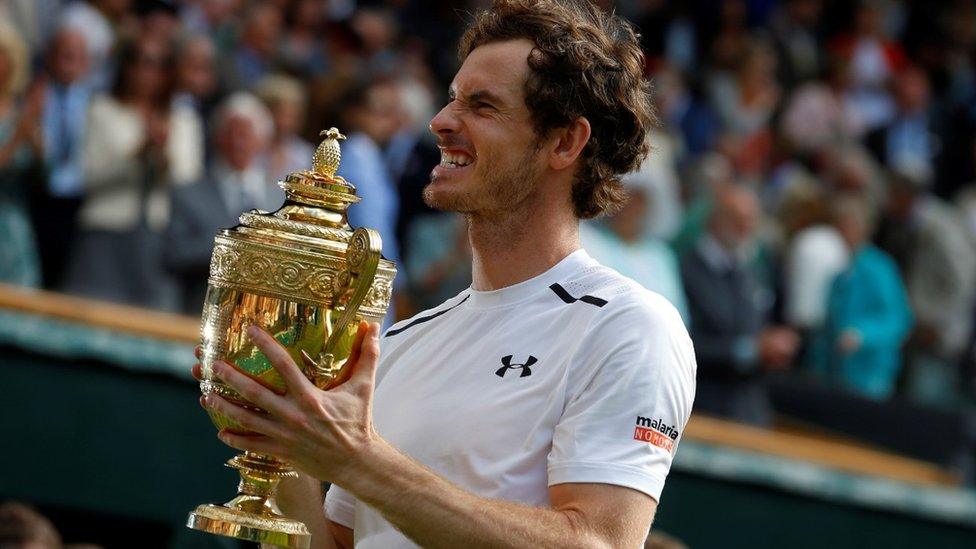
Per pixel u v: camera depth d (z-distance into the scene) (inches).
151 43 706.2
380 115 768.3
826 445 733.3
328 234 246.4
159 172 685.3
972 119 1229.7
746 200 767.7
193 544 549.6
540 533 236.1
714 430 650.8
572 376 257.4
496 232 275.7
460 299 289.7
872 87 1223.5
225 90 753.0
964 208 1107.9
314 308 241.0
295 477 272.1
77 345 550.6
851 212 874.8
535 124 270.8
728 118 1109.7
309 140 778.8
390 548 266.8
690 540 631.8
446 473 258.7
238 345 240.1
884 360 861.2
